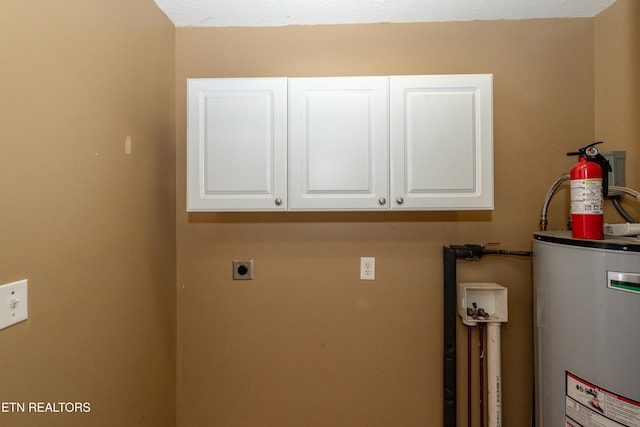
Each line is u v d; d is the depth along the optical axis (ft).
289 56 4.30
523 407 4.18
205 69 4.34
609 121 3.93
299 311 4.32
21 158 2.03
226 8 3.96
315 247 4.32
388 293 4.29
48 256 2.26
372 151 3.49
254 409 4.30
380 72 4.26
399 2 3.88
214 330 4.33
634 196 3.21
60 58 2.34
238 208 3.51
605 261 2.69
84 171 2.62
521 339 4.20
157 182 3.87
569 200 4.15
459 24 4.23
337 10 4.02
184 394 4.31
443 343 4.23
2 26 1.90
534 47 4.18
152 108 3.75
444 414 4.12
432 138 3.45
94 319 2.77
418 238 4.28
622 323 2.60
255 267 4.34
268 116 3.48
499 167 4.21
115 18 3.02
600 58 4.05
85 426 2.65
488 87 3.41
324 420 4.28
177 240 4.35
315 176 3.49
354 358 4.29
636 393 2.54
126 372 3.24
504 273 4.23
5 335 1.95
